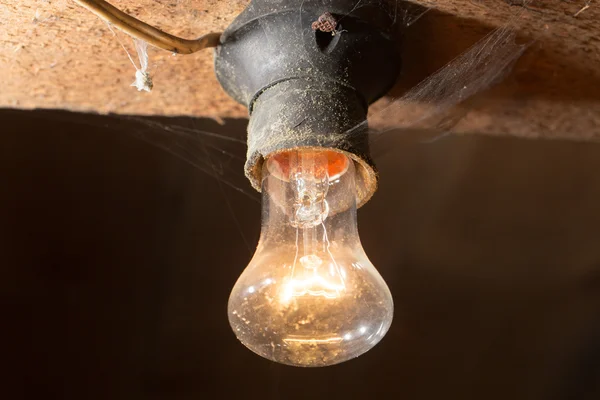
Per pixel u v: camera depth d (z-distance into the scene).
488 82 0.65
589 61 0.63
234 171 0.88
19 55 0.64
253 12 0.58
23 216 0.87
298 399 0.95
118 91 0.68
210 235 0.92
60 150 0.85
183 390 0.92
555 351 1.00
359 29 0.58
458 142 0.89
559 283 1.00
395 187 0.95
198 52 0.63
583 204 0.94
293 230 0.57
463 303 1.00
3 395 0.87
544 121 0.70
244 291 0.57
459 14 0.59
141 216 0.91
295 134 0.56
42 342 0.89
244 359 0.93
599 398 0.99
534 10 0.59
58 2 0.60
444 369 1.00
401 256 0.99
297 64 0.57
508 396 1.00
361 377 0.97
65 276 0.89
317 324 0.57
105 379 0.91
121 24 0.57
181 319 0.93
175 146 0.86
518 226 0.97
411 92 0.65
